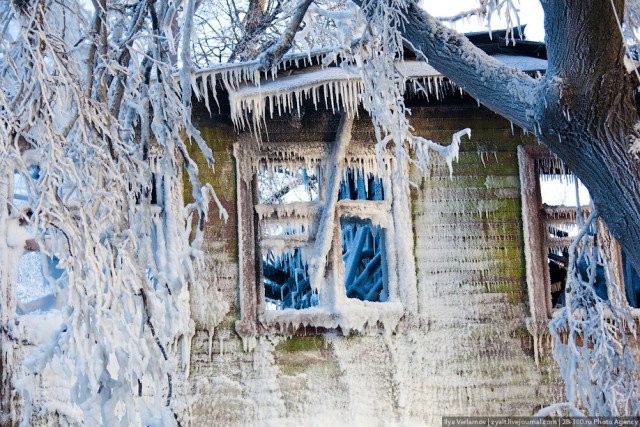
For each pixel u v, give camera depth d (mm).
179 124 6719
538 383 9656
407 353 9586
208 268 9516
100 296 5809
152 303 6227
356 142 9938
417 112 10117
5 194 6402
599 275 11406
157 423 6301
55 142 5832
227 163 9781
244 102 9039
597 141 5699
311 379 9414
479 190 10062
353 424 9336
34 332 8773
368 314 9547
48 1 6301
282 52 7570
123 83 6625
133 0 7902
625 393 7387
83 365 5766
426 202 9977
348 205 9812
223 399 9242
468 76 6461
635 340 9648
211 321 9383
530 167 10133
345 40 7719
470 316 9766
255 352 9398
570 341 7609
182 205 9312
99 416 6031
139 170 6410
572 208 10141
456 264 9883
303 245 9789
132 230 6070
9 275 8688
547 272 9992
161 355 6570
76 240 5832
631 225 5758
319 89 9508
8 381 8531
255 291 9531
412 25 6727
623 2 5406
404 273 9750
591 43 5453
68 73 6020
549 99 5695
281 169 11859
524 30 10266
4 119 5852
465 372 9617
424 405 9484
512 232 10023
